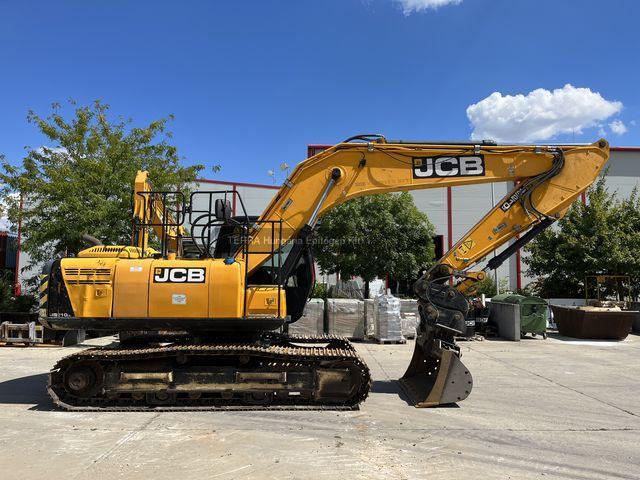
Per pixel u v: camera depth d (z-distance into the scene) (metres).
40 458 4.77
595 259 19.34
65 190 14.41
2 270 22.38
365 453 4.97
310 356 6.79
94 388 6.73
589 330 15.41
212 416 6.35
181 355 6.76
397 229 20.91
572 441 5.45
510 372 9.77
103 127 16.06
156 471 4.45
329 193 7.66
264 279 7.52
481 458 4.87
